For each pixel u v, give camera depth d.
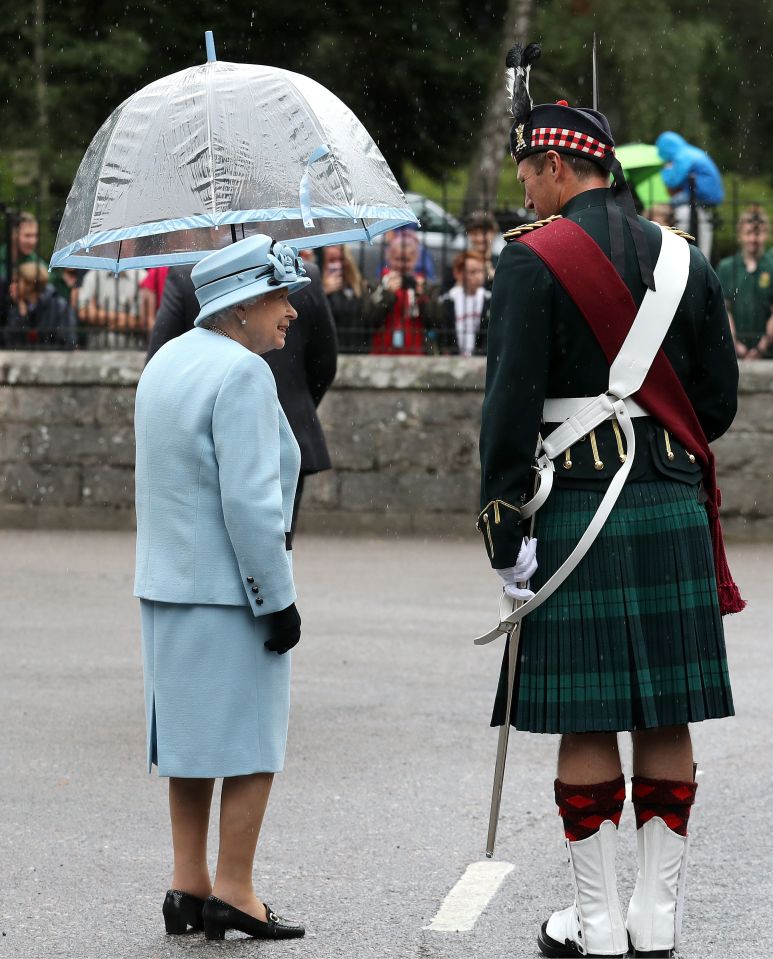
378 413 39.38
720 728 21.39
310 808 17.92
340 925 14.39
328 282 40.31
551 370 13.09
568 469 13.02
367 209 17.06
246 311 13.99
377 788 18.67
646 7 80.00
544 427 13.18
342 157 17.16
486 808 17.92
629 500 12.95
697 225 38.09
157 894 15.27
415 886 15.43
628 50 79.38
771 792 18.48
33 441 40.91
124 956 13.65
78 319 41.56
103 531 40.34
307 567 34.81
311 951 13.74
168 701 13.80
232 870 14.05
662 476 13.06
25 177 72.50
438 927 14.32
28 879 15.66
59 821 17.50
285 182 16.81
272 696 13.95
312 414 21.53
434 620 28.97
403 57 75.50
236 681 13.77
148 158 16.81
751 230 39.06
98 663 25.48
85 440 40.69
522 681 13.13
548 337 12.93
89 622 28.86
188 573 13.71
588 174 13.43
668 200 40.56
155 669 13.91
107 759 19.95
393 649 26.44
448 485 39.25
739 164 93.69
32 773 19.34
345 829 17.19
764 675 24.39
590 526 12.82
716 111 94.19
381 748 20.41
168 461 13.77
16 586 32.47
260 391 13.66
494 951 13.74
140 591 13.91
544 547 13.05
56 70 72.38
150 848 16.62
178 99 17.08
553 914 13.97
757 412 37.81
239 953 13.68
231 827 13.98
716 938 13.95
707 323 13.47
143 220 16.62
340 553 36.75
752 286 38.94
